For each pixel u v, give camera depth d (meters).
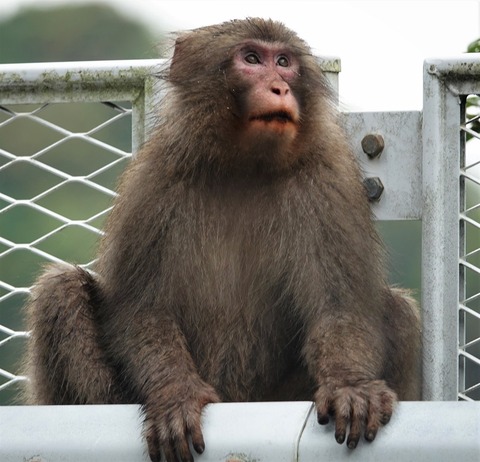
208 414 13.30
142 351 19.14
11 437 13.02
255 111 19.30
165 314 19.64
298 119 19.53
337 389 16.97
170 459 16.58
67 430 13.09
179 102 20.11
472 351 20.27
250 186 19.95
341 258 19.38
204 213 19.88
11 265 38.25
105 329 19.94
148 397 17.83
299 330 19.95
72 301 20.25
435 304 16.91
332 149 19.73
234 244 19.92
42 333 20.31
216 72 19.91
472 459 12.31
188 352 19.30
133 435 13.16
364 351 18.77
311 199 19.67
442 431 12.48
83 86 18.89
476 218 21.36
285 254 19.80
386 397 16.45
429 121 17.06
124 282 19.77
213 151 19.72
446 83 17.03
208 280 19.84
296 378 20.34
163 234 19.73
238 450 12.88
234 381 20.06
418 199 17.77
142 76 18.81
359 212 19.09
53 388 20.36
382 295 19.94
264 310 20.00
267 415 13.01
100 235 20.81
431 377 16.83
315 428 12.90
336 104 20.36
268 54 20.00
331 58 20.48
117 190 20.36
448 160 17.03
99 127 19.19
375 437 12.77
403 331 20.80
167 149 19.94
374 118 18.14
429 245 17.00
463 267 17.16
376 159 18.08
